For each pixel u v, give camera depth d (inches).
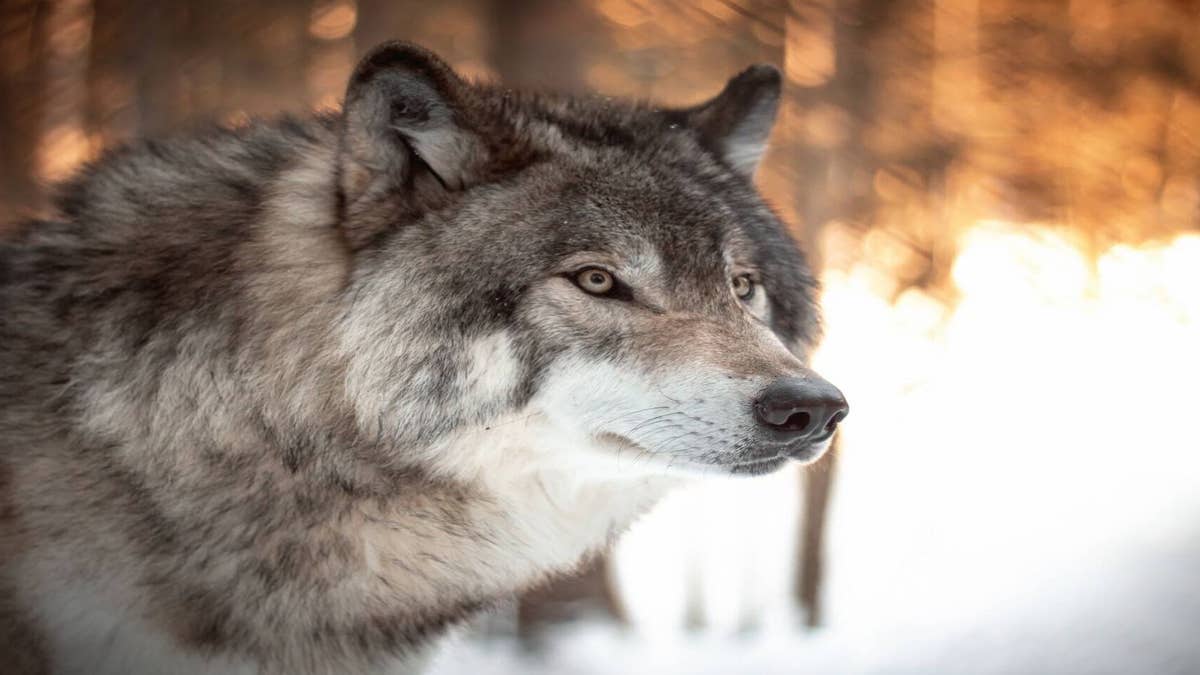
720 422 229.9
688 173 263.9
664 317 240.5
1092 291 893.8
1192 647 443.8
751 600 518.6
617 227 241.1
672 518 636.1
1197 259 885.8
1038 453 765.9
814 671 440.1
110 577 228.7
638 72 558.3
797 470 545.3
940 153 581.3
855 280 636.7
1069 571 552.7
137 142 263.0
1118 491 687.7
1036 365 954.7
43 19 611.5
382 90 232.7
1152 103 685.3
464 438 235.6
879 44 546.0
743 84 299.3
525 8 494.0
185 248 235.8
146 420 225.5
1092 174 693.3
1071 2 633.0
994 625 481.7
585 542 268.2
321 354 232.2
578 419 239.0
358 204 237.6
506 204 241.1
